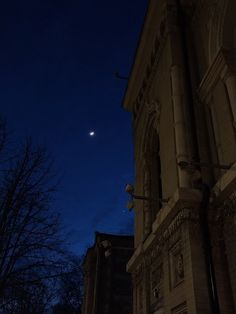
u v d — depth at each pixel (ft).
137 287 46.88
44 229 40.09
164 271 36.40
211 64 38.32
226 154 34.19
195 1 46.75
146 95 56.13
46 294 39.32
